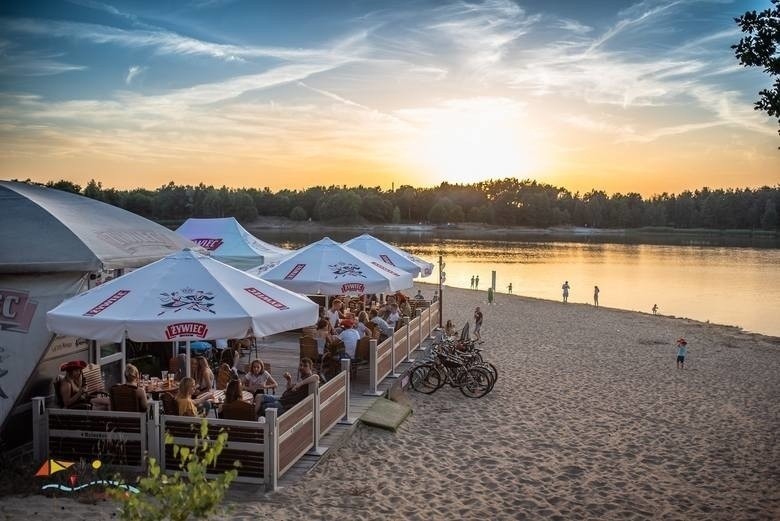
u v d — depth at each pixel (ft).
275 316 27.45
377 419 36.47
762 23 22.33
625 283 193.26
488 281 189.98
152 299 26.89
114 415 26.02
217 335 26.04
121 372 37.09
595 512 28.14
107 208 39.42
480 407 45.09
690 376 62.90
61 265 30.37
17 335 29.40
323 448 30.71
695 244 456.45
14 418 28.86
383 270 49.62
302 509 24.77
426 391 47.60
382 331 47.88
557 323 100.63
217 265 30.37
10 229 31.65
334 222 617.62
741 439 41.11
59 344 31.83
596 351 75.10
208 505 12.78
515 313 111.65
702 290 176.86
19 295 29.89
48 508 21.88
